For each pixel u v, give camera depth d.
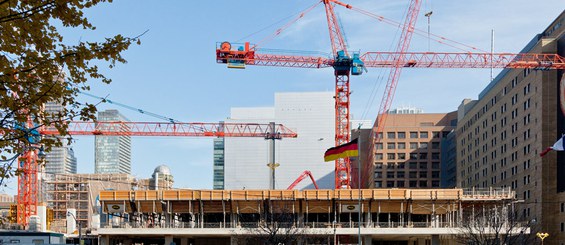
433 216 88.31
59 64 11.02
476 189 123.88
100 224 95.12
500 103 129.88
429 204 88.19
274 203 88.38
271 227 77.50
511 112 122.31
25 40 10.58
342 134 147.75
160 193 88.38
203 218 93.88
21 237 75.81
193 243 94.56
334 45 147.88
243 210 89.31
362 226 85.25
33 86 10.97
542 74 107.50
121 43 11.39
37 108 11.40
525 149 113.19
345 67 143.38
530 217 106.38
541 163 104.12
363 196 86.62
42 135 12.00
